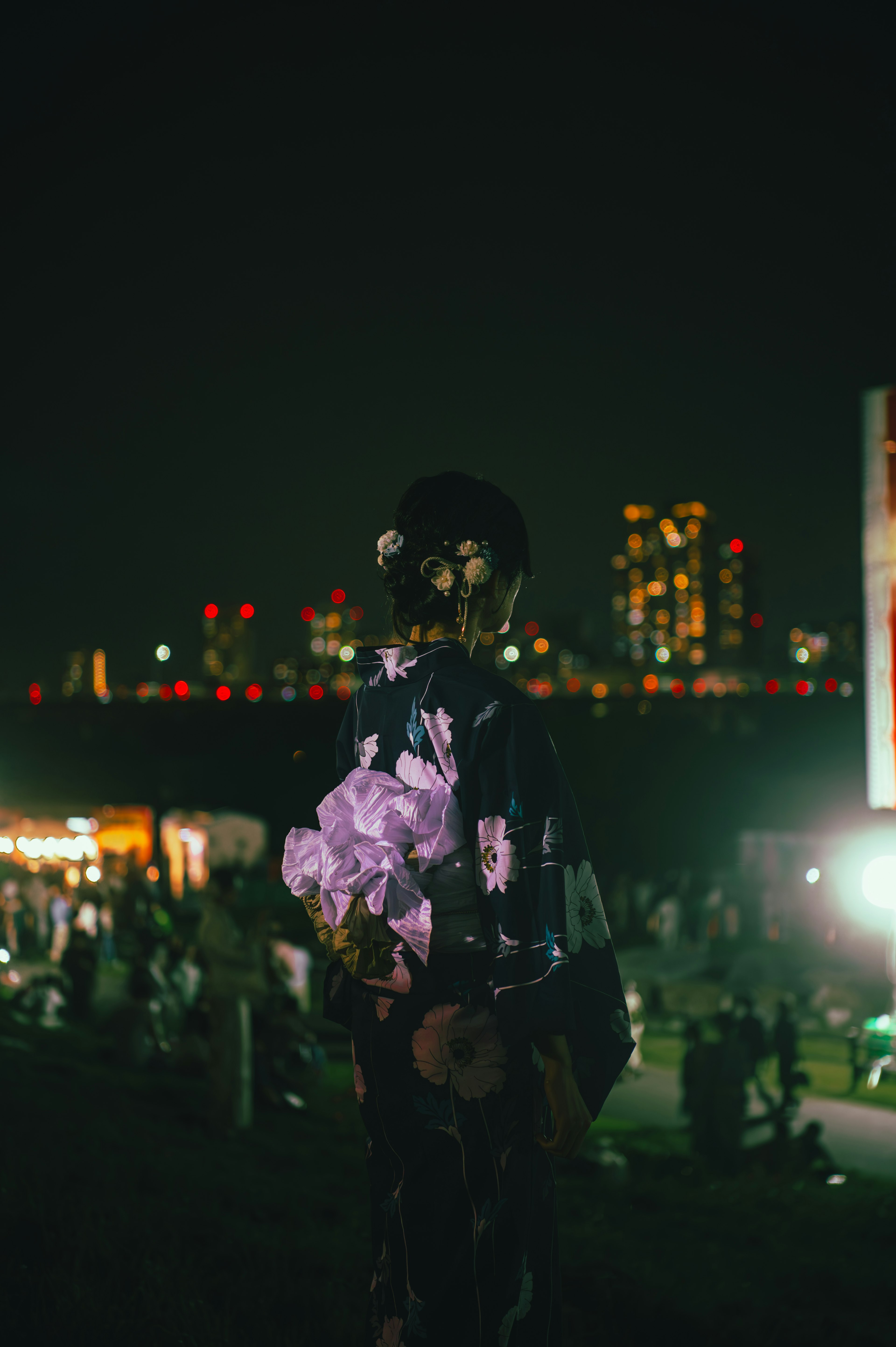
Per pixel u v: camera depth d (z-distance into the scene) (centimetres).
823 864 2555
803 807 7944
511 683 177
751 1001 1168
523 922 163
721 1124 1115
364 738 189
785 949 2455
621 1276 469
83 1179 451
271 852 4419
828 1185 1042
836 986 2044
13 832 3875
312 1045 1316
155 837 4147
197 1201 470
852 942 2300
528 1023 159
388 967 174
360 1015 182
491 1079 170
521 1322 168
